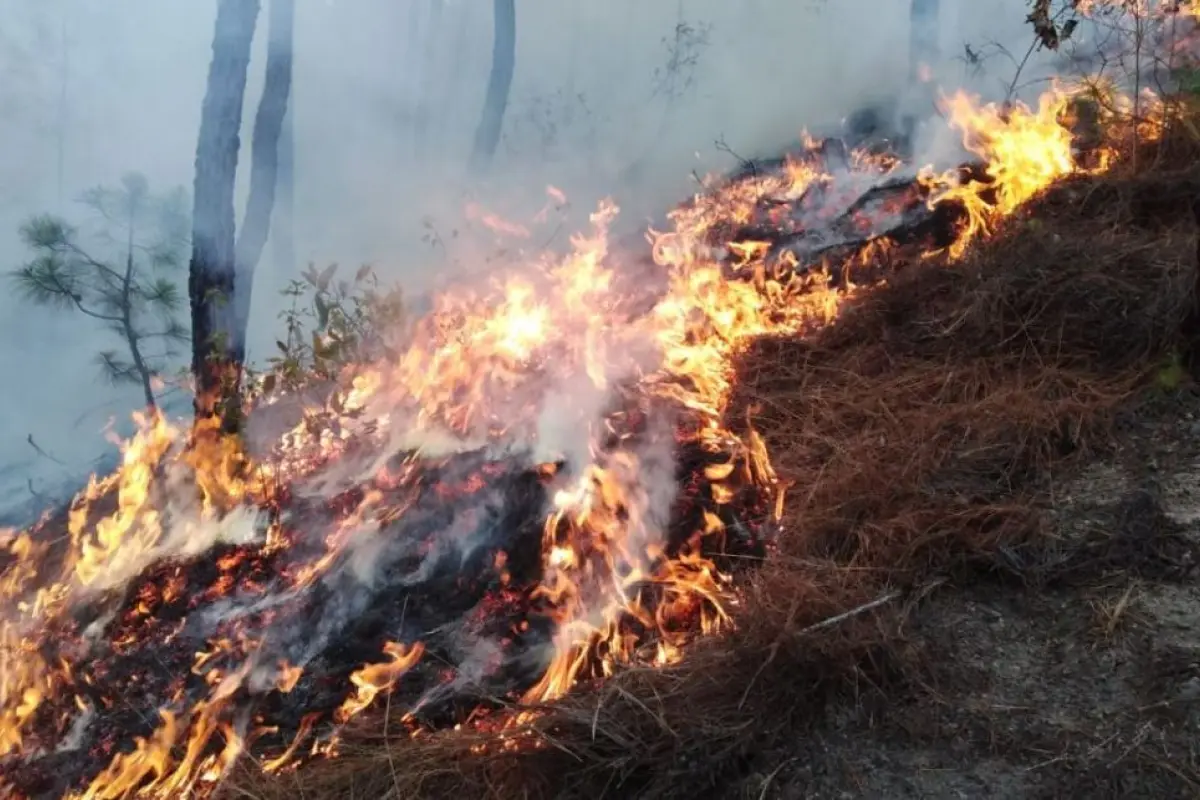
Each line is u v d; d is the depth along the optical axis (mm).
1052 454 2572
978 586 2221
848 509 2543
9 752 2666
